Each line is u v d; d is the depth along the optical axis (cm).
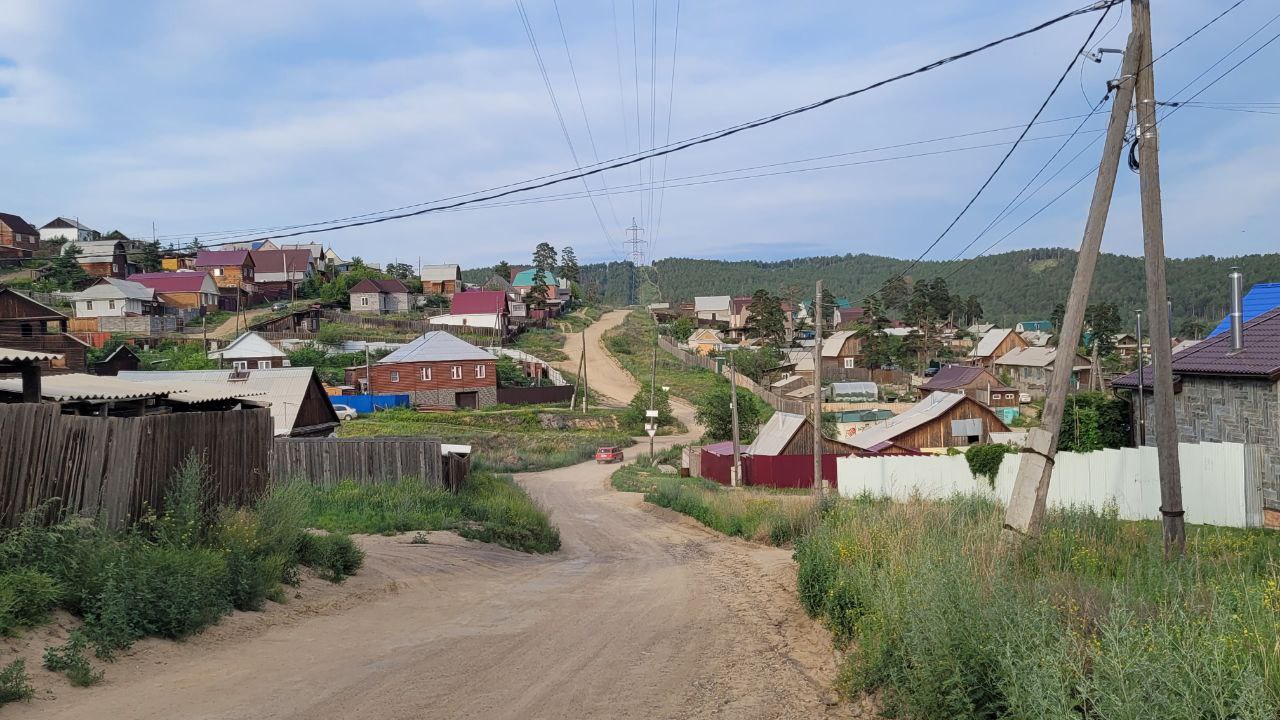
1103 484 2025
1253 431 1914
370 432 5769
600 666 776
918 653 609
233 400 2078
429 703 640
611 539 2427
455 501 2267
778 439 4338
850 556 1061
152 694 634
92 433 959
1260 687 439
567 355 9825
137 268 10006
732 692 694
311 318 9100
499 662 783
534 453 5794
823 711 644
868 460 2756
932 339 10738
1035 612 592
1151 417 2388
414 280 12456
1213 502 1811
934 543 940
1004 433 4594
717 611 1087
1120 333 11150
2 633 679
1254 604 592
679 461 5709
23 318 3694
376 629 937
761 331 12106
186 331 8131
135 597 784
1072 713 466
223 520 1123
